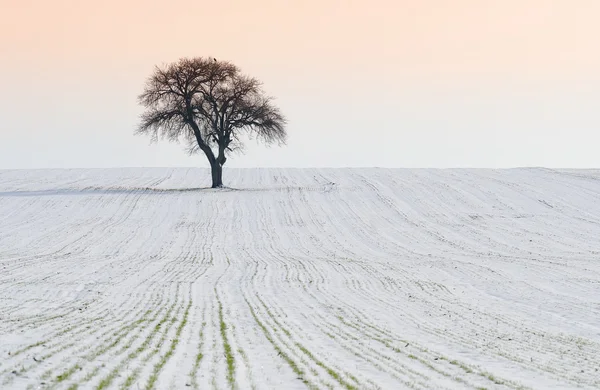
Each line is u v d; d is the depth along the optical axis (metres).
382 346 30.81
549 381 24.11
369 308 45.72
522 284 61.00
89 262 70.56
